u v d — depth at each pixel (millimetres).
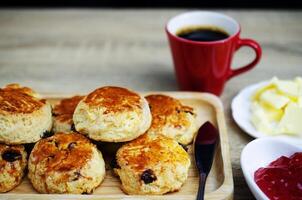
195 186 500
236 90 644
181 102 597
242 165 486
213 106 588
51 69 688
